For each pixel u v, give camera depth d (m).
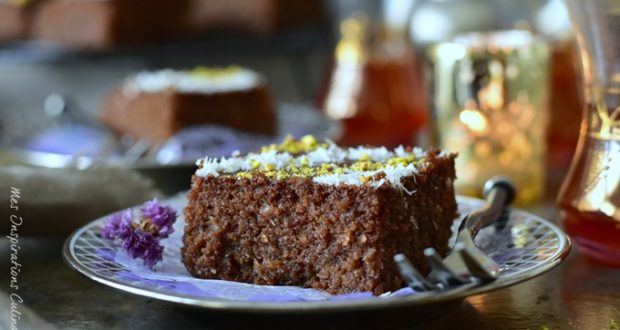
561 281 0.49
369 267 0.44
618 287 0.48
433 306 0.44
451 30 0.79
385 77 0.82
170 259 0.49
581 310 0.46
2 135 0.84
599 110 0.50
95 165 0.61
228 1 0.97
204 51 0.91
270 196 0.46
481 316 0.45
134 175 0.57
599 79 0.50
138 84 0.84
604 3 0.48
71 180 0.55
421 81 0.82
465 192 0.64
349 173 0.46
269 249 0.47
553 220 0.59
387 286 0.44
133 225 0.47
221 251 0.47
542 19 0.72
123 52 0.89
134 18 0.94
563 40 0.70
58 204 0.54
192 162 0.63
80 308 0.47
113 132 0.84
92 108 1.10
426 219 0.47
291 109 0.88
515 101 0.62
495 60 0.62
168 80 0.83
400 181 0.45
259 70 1.11
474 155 0.63
